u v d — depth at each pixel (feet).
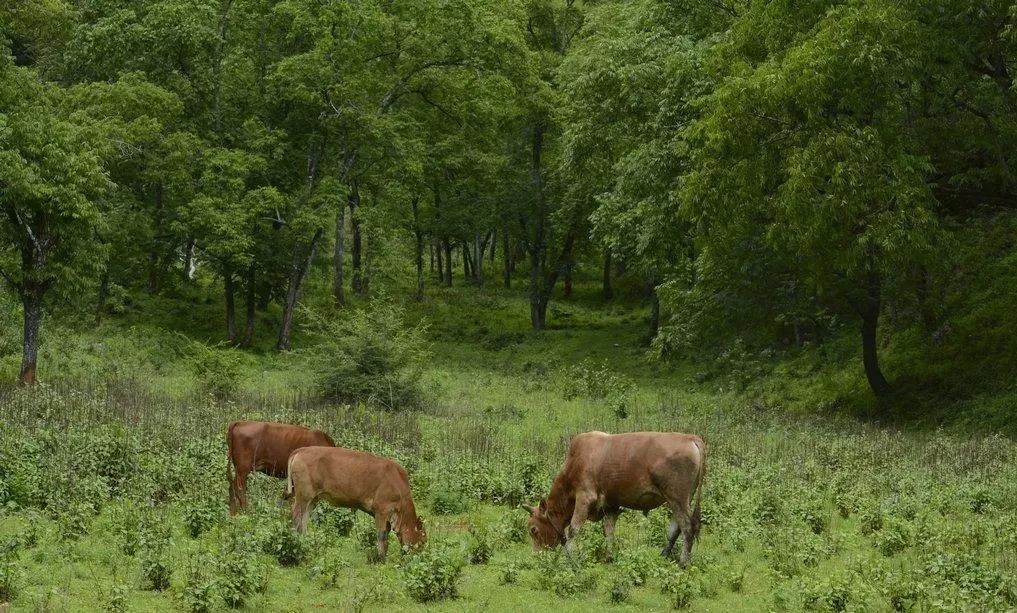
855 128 76.89
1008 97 81.51
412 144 156.56
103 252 93.25
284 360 138.41
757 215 88.79
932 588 34.40
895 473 60.59
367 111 150.20
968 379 91.30
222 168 140.87
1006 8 77.56
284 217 150.92
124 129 127.85
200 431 63.00
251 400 87.10
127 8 148.87
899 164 77.00
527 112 167.63
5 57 106.93
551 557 37.73
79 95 133.59
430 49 158.81
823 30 76.95
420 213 195.83
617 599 34.35
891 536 42.86
